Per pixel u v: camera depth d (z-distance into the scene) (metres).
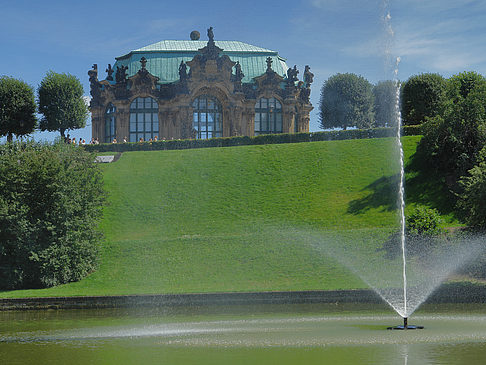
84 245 49.91
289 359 20.55
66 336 27.06
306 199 68.94
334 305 37.88
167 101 116.31
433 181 66.44
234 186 74.25
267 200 69.94
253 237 57.16
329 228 60.66
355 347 22.42
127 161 84.06
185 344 24.06
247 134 117.44
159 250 54.56
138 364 20.39
